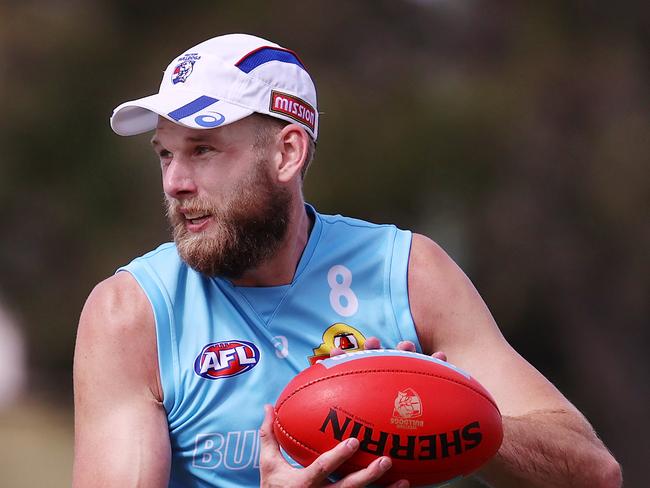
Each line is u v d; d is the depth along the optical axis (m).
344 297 10.67
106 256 55.16
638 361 55.75
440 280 10.91
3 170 55.09
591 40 57.50
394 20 56.78
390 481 9.02
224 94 10.31
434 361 9.32
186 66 10.49
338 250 10.79
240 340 10.33
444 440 8.95
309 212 10.99
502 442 9.53
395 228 11.15
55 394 58.09
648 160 55.19
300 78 10.75
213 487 10.21
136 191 55.53
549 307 54.97
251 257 10.24
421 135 53.19
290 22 55.66
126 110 10.65
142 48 56.31
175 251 10.73
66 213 55.50
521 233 54.34
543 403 10.48
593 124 55.94
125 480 9.59
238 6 55.94
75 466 9.91
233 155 10.21
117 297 10.44
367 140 53.16
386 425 8.88
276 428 9.23
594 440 10.45
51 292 56.94
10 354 57.75
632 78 56.91
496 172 54.09
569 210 55.25
